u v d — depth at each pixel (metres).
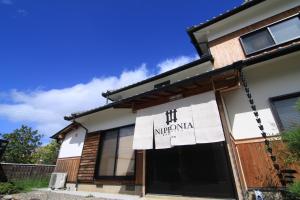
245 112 4.80
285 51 4.26
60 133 9.99
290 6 6.12
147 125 5.26
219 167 4.22
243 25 6.86
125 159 6.50
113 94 9.41
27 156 22.28
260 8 6.65
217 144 4.46
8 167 10.33
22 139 22.30
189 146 4.84
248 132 4.58
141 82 8.29
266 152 4.20
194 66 6.99
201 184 4.32
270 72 4.89
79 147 8.61
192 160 4.66
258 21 6.57
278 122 4.31
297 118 4.20
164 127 4.92
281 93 4.54
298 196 3.01
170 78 7.80
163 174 4.96
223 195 3.96
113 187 6.35
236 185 3.79
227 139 4.22
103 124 7.97
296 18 5.81
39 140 23.38
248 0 7.14
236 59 6.34
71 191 7.11
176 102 5.04
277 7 6.38
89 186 7.07
